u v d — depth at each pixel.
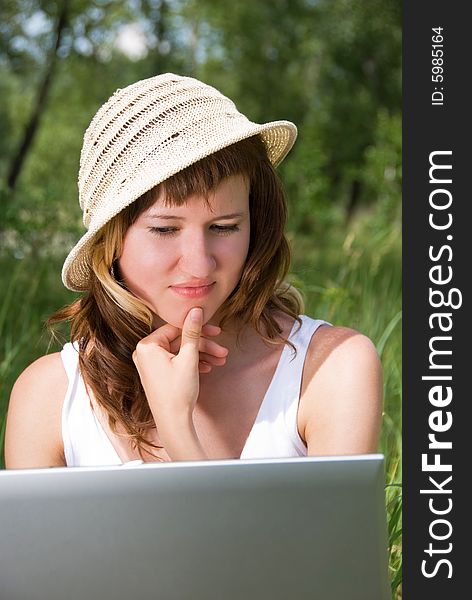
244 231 1.88
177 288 1.86
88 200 1.93
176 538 1.38
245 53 15.47
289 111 15.45
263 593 1.39
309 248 7.80
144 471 1.37
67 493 1.37
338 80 15.32
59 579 1.39
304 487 1.37
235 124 1.87
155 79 1.91
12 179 12.36
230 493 1.37
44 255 5.33
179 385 1.86
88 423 2.06
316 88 15.60
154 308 1.93
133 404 2.05
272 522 1.38
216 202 1.81
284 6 15.19
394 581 2.45
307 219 10.88
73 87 14.83
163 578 1.39
